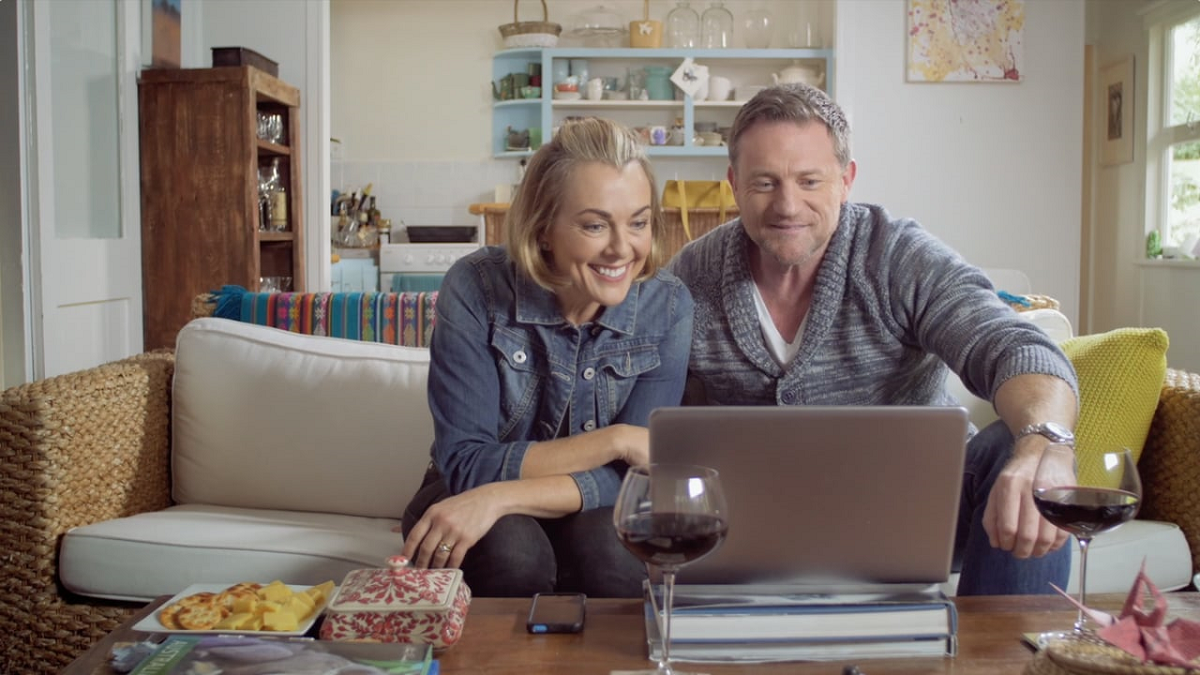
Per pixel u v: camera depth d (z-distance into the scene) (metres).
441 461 1.66
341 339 2.31
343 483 2.17
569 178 1.57
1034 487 1.18
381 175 6.69
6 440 1.89
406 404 2.19
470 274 1.73
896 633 1.16
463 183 6.67
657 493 1.02
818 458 1.15
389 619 1.17
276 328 2.52
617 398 1.74
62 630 1.90
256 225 4.06
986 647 1.17
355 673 1.01
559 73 6.30
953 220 5.05
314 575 1.85
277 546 1.87
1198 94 5.39
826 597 1.18
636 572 1.60
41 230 3.40
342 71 6.65
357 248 6.25
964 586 1.59
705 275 1.99
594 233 1.58
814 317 1.89
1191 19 5.42
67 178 3.61
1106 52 6.30
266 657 1.04
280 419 2.20
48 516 1.90
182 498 2.26
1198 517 1.96
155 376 2.24
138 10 4.07
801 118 1.78
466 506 1.52
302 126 4.58
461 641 1.20
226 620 1.20
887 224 1.92
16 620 1.90
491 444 1.65
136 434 2.16
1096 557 1.90
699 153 6.22
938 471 1.15
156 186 4.07
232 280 4.05
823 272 1.89
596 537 1.59
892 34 4.99
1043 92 4.99
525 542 1.56
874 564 1.18
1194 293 5.31
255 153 4.06
